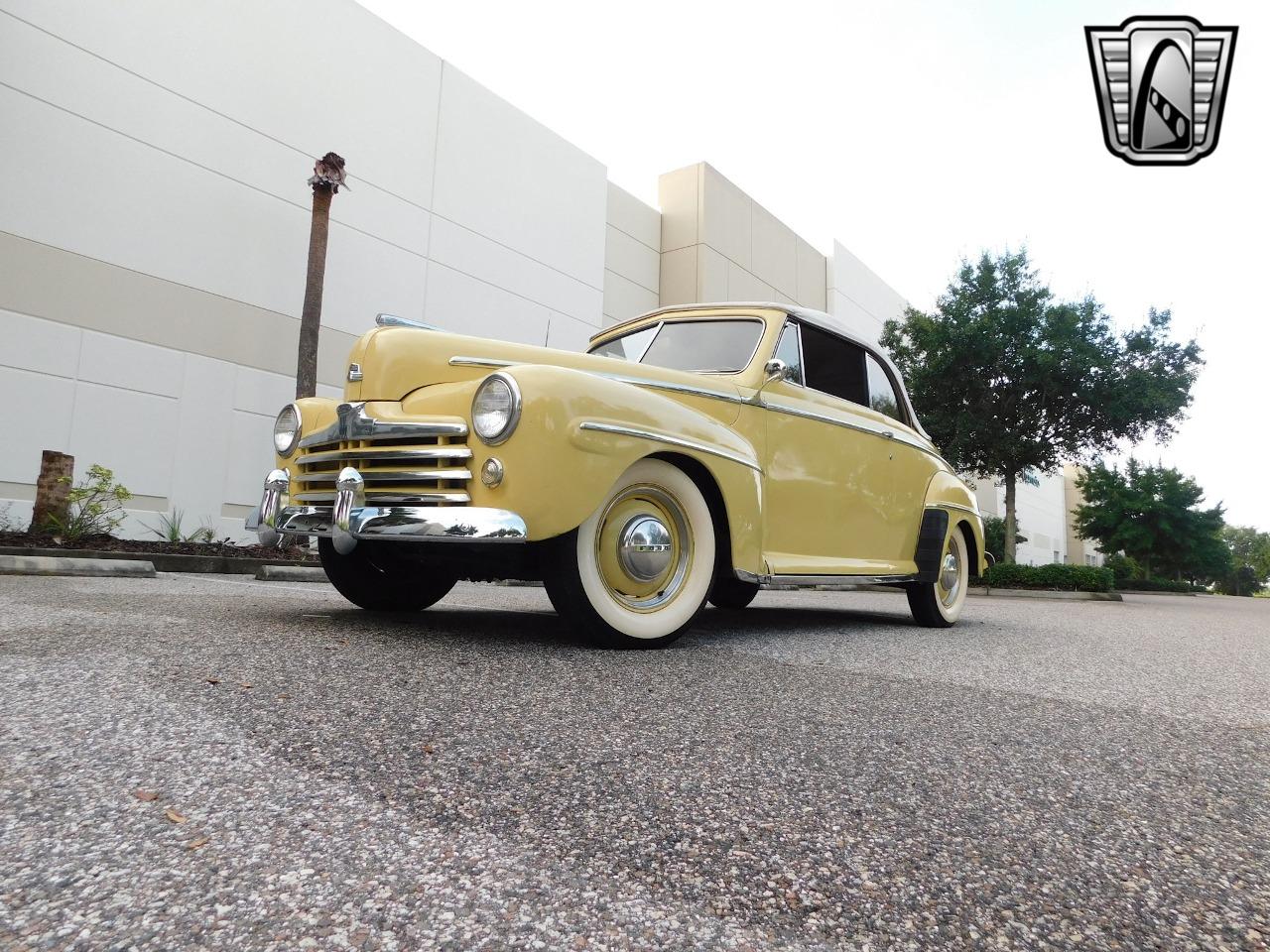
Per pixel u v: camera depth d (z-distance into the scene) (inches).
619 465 101.8
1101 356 616.1
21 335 315.6
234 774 49.7
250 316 387.9
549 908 35.8
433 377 112.3
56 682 68.6
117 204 344.8
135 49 353.4
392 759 54.5
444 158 487.5
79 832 40.2
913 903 38.5
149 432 349.7
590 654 100.8
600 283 600.4
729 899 37.9
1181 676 114.9
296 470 122.0
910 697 85.7
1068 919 37.6
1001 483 701.3
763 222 771.4
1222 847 47.4
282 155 404.5
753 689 84.4
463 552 109.8
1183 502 1183.6
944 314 677.3
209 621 110.3
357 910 34.3
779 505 140.2
